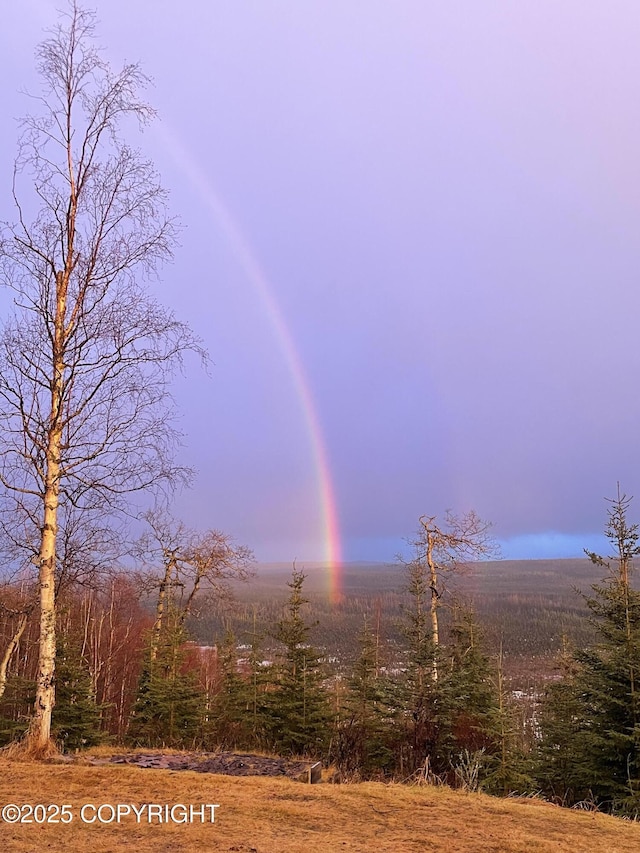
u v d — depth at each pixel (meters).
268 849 5.41
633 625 13.80
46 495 10.69
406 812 6.85
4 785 7.50
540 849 5.68
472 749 13.70
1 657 18.23
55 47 11.27
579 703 14.69
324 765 11.00
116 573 12.48
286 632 20.47
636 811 10.95
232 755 11.41
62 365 10.96
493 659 21.75
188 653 24.25
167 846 5.46
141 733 19.48
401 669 16.00
